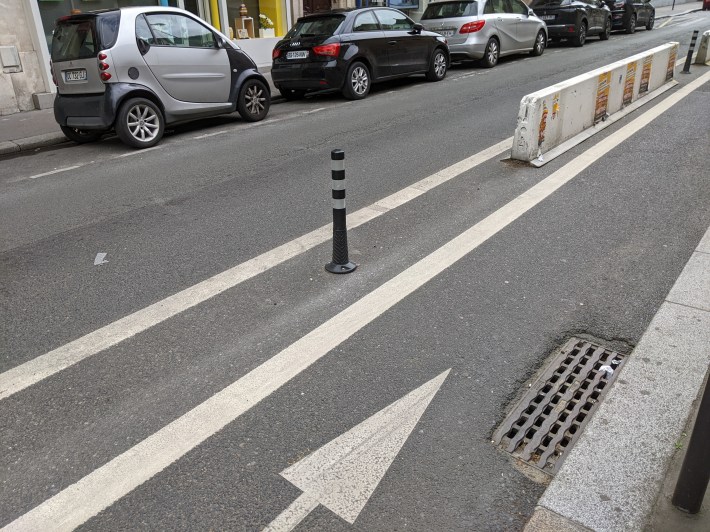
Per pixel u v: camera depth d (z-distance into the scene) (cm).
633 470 261
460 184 635
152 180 691
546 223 529
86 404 314
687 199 569
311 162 734
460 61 1648
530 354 349
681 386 309
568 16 1836
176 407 310
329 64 1116
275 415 303
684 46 1814
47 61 1195
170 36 881
